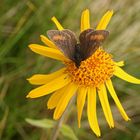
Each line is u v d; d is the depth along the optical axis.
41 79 0.30
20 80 0.38
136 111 0.41
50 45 0.30
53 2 0.40
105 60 0.30
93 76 0.29
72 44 0.27
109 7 0.42
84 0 0.41
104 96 0.30
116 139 0.40
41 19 0.39
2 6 0.40
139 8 0.42
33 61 0.39
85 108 0.40
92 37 0.26
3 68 0.39
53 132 0.32
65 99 0.29
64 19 0.40
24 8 0.40
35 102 0.38
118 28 0.42
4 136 0.37
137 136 0.39
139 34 0.42
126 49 0.41
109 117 0.30
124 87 0.41
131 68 0.41
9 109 0.37
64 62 0.30
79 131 0.39
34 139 0.37
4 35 0.39
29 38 0.39
